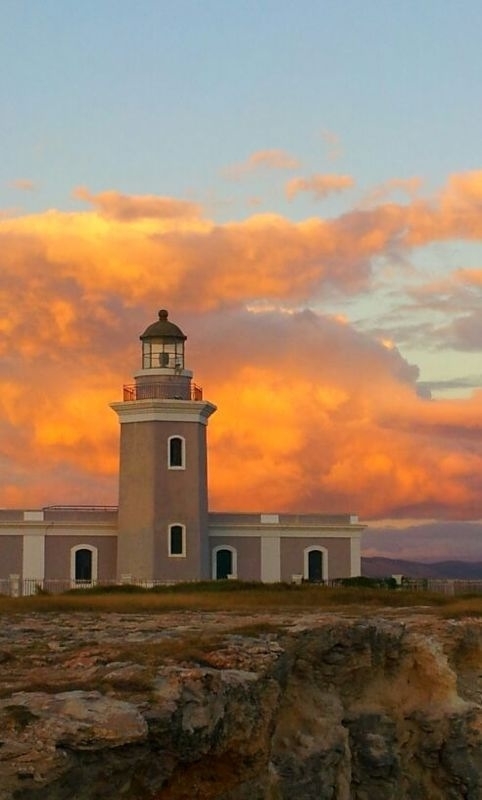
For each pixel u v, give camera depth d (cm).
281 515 7794
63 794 1273
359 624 2242
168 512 7500
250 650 1930
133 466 7588
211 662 1794
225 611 3538
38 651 1942
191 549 7506
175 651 1831
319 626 2264
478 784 2234
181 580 7419
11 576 7375
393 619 3117
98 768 1321
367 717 2134
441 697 2303
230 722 1576
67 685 1497
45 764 1249
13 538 7425
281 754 1870
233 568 7712
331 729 1988
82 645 2052
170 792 1484
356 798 2092
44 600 3972
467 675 2641
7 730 1302
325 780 1903
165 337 7881
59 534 7500
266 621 2805
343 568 7800
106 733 1317
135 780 1411
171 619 3023
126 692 1475
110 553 7588
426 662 2317
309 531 7769
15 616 3172
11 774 1227
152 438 7562
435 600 4500
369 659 2184
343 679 2142
